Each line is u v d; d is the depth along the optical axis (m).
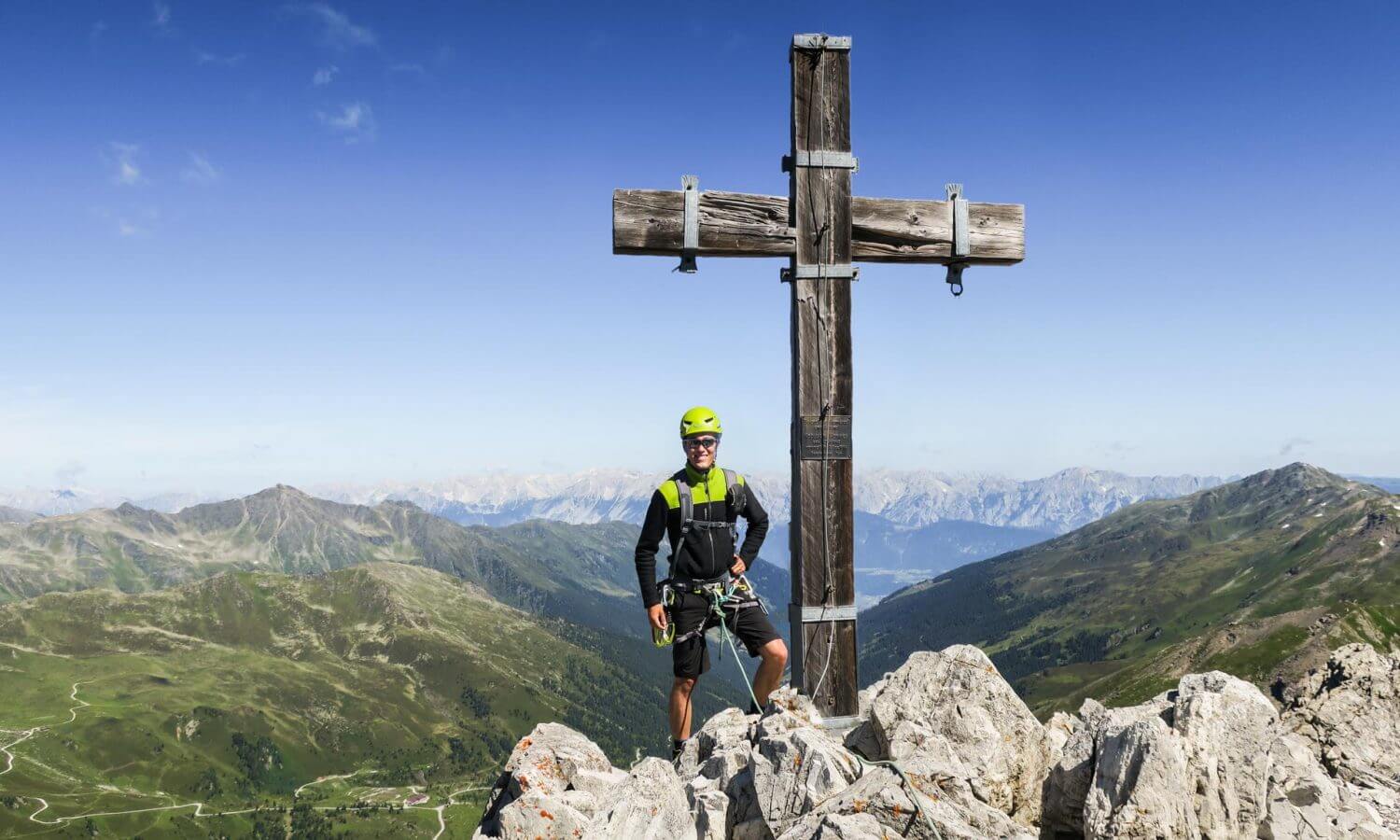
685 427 10.23
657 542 10.30
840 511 10.36
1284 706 11.05
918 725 8.20
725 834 7.89
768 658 10.45
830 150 10.59
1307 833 6.91
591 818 8.20
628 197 10.30
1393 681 10.60
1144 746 6.97
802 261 10.48
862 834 6.61
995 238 11.09
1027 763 8.23
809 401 10.41
